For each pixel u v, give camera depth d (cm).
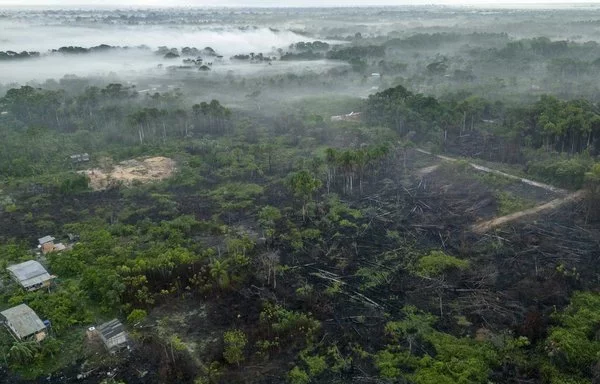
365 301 6700
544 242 7769
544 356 5578
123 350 5950
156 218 9138
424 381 5288
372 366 5619
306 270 7469
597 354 5347
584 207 8581
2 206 9594
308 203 9312
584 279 6856
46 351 5806
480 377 5297
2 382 5509
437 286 6875
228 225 8819
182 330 6259
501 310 6341
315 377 5497
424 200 9500
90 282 6881
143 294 6662
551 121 11356
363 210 9200
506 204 8931
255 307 6638
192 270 7212
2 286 6981
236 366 5669
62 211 9425
